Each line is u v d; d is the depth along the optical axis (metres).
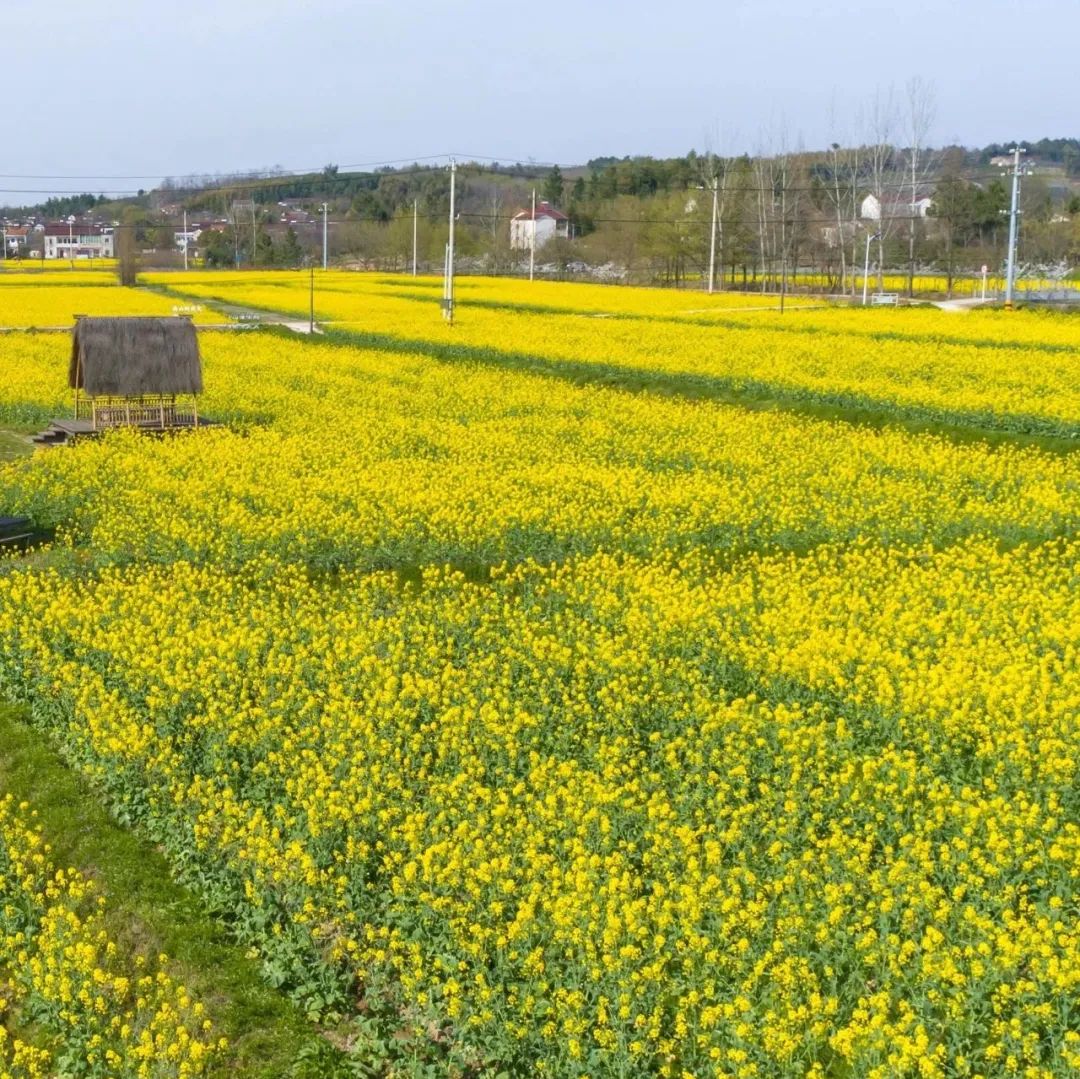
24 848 12.89
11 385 38.22
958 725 13.44
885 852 11.27
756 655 15.47
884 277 104.38
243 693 14.85
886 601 17.97
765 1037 8.73
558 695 15.12
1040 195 105.81
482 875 10.61
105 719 14.36
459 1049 9.60
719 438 29.89
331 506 23.25
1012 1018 8.77
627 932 9.98
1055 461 26.77
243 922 11.41
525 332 51.31
